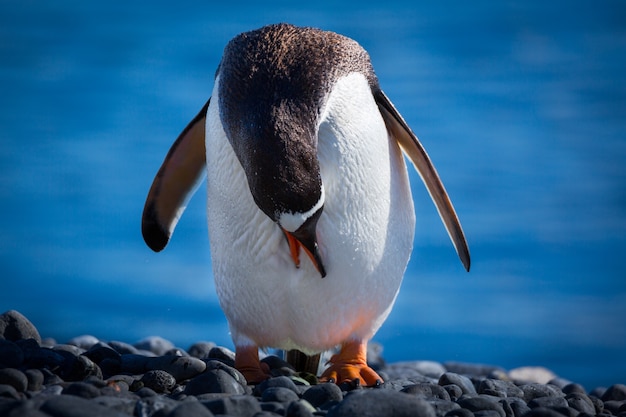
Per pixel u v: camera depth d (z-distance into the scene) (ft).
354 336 40.96
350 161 37.63
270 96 35.99
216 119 37.78
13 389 31.32
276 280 38.78
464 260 43.80
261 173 34.78
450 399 36.96
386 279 40.27
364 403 29.27
